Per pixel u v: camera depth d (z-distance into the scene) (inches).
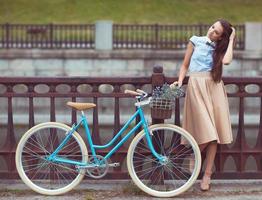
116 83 276.8
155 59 801.6
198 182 287.4
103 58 800.3
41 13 1083.3
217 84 263.0
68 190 265.1
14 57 793.6
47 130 272.7
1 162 345.4
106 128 711.7
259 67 805.9
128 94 277.9
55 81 275.0
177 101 283.3
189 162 273.0
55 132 272.2
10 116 279.6
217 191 274.4
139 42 822.5
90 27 815.7
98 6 1124.5
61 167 269.3
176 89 254.8
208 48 261.7
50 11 1093.1
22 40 801.6
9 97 277.4
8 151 279.6
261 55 802.8
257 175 283.9
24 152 271.4
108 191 273.7
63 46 805.9
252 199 262.5
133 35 814.5
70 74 802.2
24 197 263.3
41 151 272.1
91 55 799.1
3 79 274.1
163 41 812.6
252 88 714.8
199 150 260.4
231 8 1144.2
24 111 788.0
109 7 1123.3
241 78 277.3
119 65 802.2
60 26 809.5
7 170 287.4
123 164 289.1
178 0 1170.6
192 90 262.2
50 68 799.1
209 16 1098.1
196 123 261.4
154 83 272.5
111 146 274.4
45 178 272.4
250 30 802.8
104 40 800.9
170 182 275.4
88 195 266.5
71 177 271.1
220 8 1141.7
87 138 276.5
